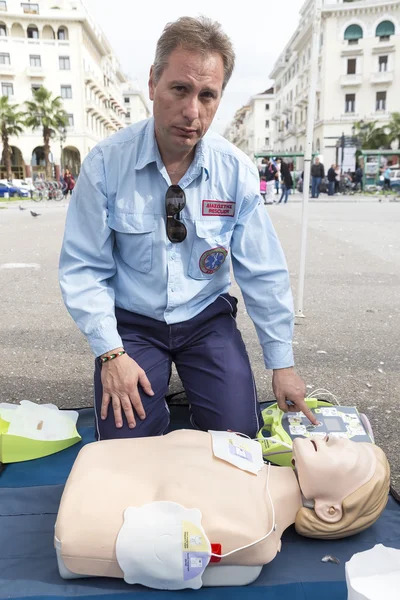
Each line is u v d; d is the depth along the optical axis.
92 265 1.95
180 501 1.44
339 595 1.43
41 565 1.53
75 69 47.22
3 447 2.06
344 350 3.48
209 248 1.97
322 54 44.44
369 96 44.09
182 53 1.64
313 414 2.10
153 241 1.93
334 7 42.34
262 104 75.44
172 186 1.89
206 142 1.93
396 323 4.08
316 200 22.59
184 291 2.00
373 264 6.47
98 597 1.42
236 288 5.32
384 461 1.62
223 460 1.56
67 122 43.78
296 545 1.61
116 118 65.62
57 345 3.58
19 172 49.69
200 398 2.04
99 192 1.91
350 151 31.41
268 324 2.04
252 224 2.03
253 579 1.46
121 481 1.49
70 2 46.34
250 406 2.02
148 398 1.92
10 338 3.73
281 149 62.03
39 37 46.62
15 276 5.80
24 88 47.16
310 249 7.62
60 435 2.17
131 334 2.06
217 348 2.05
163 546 1.39
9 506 1.78
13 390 2.87
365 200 22.38
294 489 1.59
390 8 41.91
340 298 4.84
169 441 1.64
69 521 1.42
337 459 1.54
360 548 1.60
